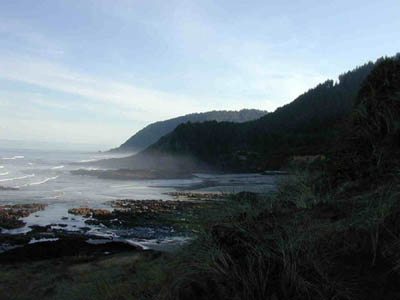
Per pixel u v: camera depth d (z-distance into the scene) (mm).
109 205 28625
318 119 105438
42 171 70000
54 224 20219
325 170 4199
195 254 3029
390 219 2482
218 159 113438
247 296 2273
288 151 86562
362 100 4422
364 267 2168
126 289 4465
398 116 3693
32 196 34250
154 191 43156
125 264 9984
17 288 8492
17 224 19500
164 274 3840
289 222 2977
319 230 2676
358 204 2949
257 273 2395
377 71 4539
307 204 3436
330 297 2055
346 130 4340
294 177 4242
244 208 3623
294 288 2207
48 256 13211
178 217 21688
